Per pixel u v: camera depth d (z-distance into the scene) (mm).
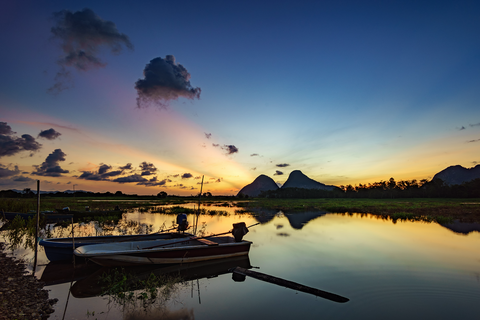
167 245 11117
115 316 5906
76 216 22234
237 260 10648
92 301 6684
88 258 8258
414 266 9531
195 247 9867
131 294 7133
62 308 6219
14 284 7441
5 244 12570
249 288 7668
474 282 7961
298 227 19109
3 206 23234
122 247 10211
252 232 16906
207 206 44469
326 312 6109
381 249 12094
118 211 24969
